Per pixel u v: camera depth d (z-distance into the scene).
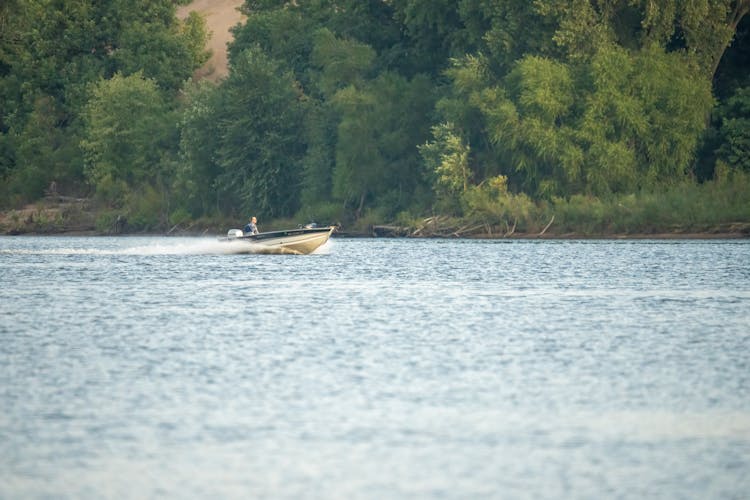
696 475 63.19
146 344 106.62
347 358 98.50
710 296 152.38
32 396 81.88
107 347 104.69
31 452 67.31
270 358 98.38
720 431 72.25
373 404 79.62
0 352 101.56
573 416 76.31
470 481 62.06
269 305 140.88
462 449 68.19
